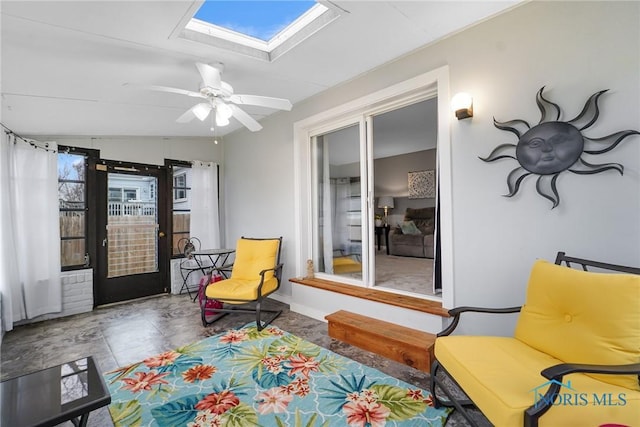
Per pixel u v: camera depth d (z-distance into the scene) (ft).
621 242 5.52
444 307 7.92
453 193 7.73
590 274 4.90
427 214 21.40
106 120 11.38
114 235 13.53
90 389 4.72
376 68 9.40
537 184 6.43
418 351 7.29
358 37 7.55
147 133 13.84
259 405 6.07
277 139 13.41
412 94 9.02
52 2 5.35
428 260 17.89
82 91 8.86
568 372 3.69
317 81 10.17
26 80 7.92
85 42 6.66
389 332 8.12
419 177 22.40
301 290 11.68
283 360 7.90
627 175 5.46
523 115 6.61
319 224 12.53
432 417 5.61
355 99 10.07
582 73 5.90
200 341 9.20
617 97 5.54
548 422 3.74
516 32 6.70
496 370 4.56
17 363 8.02
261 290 10.39
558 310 5.09
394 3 6.32
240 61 8.27
